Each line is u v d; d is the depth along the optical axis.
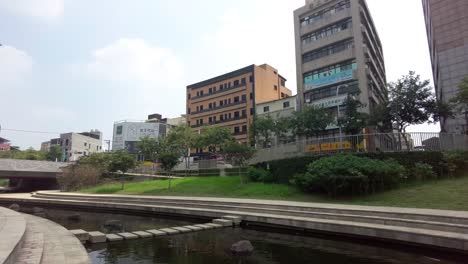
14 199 33.25
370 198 18.20
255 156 29.78
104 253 10.70
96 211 24.84
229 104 66.81
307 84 43.94
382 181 19.11
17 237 8.74
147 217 20.62
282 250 11.02
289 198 20.92
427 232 10.66
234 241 12.53
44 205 30.47
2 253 6.77
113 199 26.27
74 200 28.75
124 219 19.86
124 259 9.96
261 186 25.17
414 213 12.63
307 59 44.81
